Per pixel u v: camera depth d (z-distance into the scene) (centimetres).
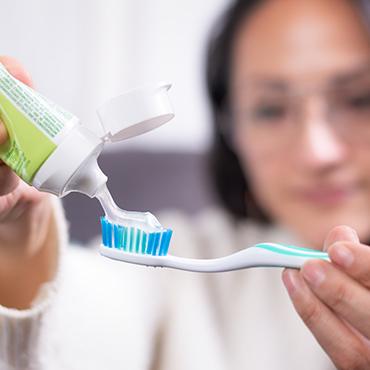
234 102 111
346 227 52
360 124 99
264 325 108
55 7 193
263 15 105
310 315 51
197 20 192
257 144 107
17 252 57
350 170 100
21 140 44
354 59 100
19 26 192
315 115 101
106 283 77
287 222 108
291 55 102
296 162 102
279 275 111
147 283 98
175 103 191
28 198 52
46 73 196
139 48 196
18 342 59
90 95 198
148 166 159
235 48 109
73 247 85
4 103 44
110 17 195
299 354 106
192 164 158
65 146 44
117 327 72
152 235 49
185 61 193
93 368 66
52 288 60
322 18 102
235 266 49
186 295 106
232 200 121
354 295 47
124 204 154
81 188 47
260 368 105
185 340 101
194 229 124
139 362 73
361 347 51
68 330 65
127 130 46
